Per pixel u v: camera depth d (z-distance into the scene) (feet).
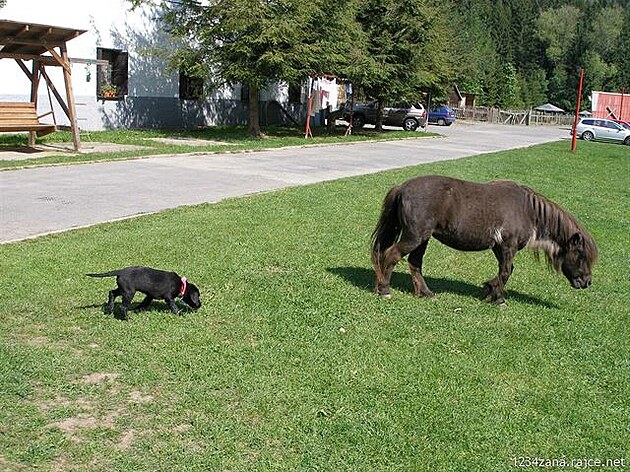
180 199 43.50
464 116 252.21
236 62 87.30
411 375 19.16
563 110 351.25
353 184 53.72
